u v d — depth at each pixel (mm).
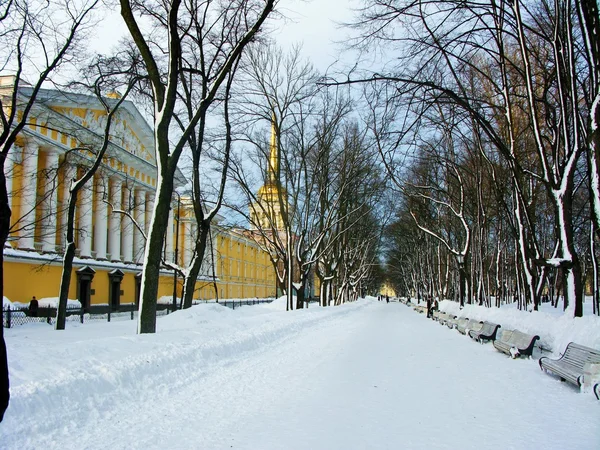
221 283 65375
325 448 5406
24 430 5629
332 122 30734
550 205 29766
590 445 5320
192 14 17766
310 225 34750
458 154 27547
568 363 8734
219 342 12656
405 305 71750
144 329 12969
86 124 34938
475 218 30969
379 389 8578
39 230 35375
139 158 45688
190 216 52844
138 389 8000
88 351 8984
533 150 20984
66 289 18859
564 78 12109
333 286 54156
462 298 28922
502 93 16016
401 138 13547
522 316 14969
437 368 10812
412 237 50438
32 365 7500
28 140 32031
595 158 9711
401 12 12500
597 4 9766
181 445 5570
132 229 49219
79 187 18906
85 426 6250
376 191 35406
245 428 6227
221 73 13875
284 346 15375
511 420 6406
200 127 19859
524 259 17203
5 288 31438
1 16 15062
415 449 5336
